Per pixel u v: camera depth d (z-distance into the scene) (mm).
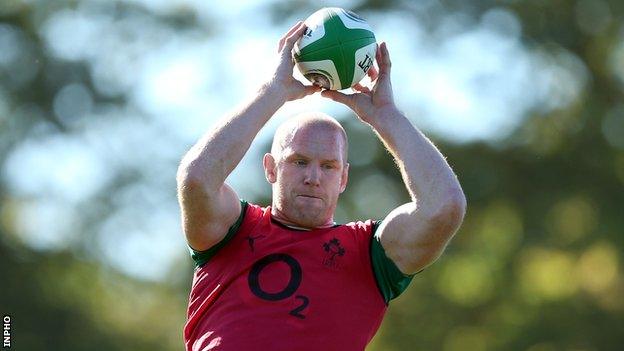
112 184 114812
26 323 104188
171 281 112375
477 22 103625
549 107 101750
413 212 29359
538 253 98688
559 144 101375
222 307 29359
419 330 96438
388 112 30359
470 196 100688
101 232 112812
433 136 101125
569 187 101250
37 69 112938
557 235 99438
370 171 102250
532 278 98062
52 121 113688
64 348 104125
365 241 29906
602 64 102625
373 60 30594
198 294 29859
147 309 110500
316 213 29703
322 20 30438
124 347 105562
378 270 29641
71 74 114062
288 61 30203
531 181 101188
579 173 101250
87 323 105312
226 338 28938
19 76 112938
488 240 100875
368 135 101812
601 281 95812
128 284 111750
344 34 30219
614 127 102125
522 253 98500
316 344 28828
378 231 29859
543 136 101438
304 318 28938
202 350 29203
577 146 101188
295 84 30219
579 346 94125
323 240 29750
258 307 29094
